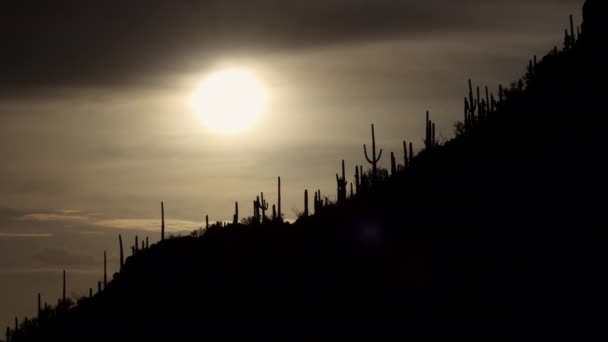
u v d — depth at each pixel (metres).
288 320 74.75
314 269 85.19
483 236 68.75
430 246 73.19
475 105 100.31
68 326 113.94
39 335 119.56
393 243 79.25
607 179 66.81
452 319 56.28
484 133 93.62
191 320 89.25
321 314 71.94
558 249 59.31
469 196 79.50
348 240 86.44
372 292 70.38
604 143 73.94
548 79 96.88
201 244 117.12
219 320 84.69
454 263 66.50
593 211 62.69
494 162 83.62
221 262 105.19
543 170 75.00
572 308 50.16
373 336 60.00
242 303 86.69
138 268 121.94
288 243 97.88
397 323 60.59
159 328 91.44
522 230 65.62
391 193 92.31
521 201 71.31
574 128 80.69
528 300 53.84
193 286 101.62
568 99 88.19
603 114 80.38
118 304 111.50
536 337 47.97
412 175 94.12
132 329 96.50
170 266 113.06
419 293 64.69
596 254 56.06
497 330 51.16
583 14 102.94
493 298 56.69
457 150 93.75
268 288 87.12
